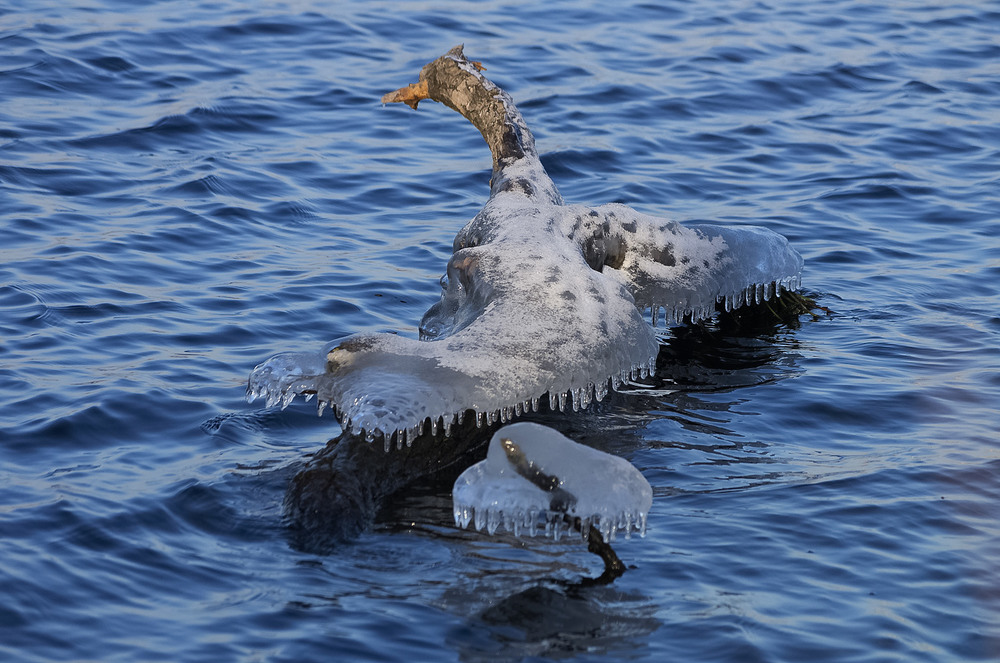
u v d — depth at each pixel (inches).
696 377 696.4
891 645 426.9
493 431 597.3
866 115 1250.0
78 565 467.2
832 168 1100.5
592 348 605.3
